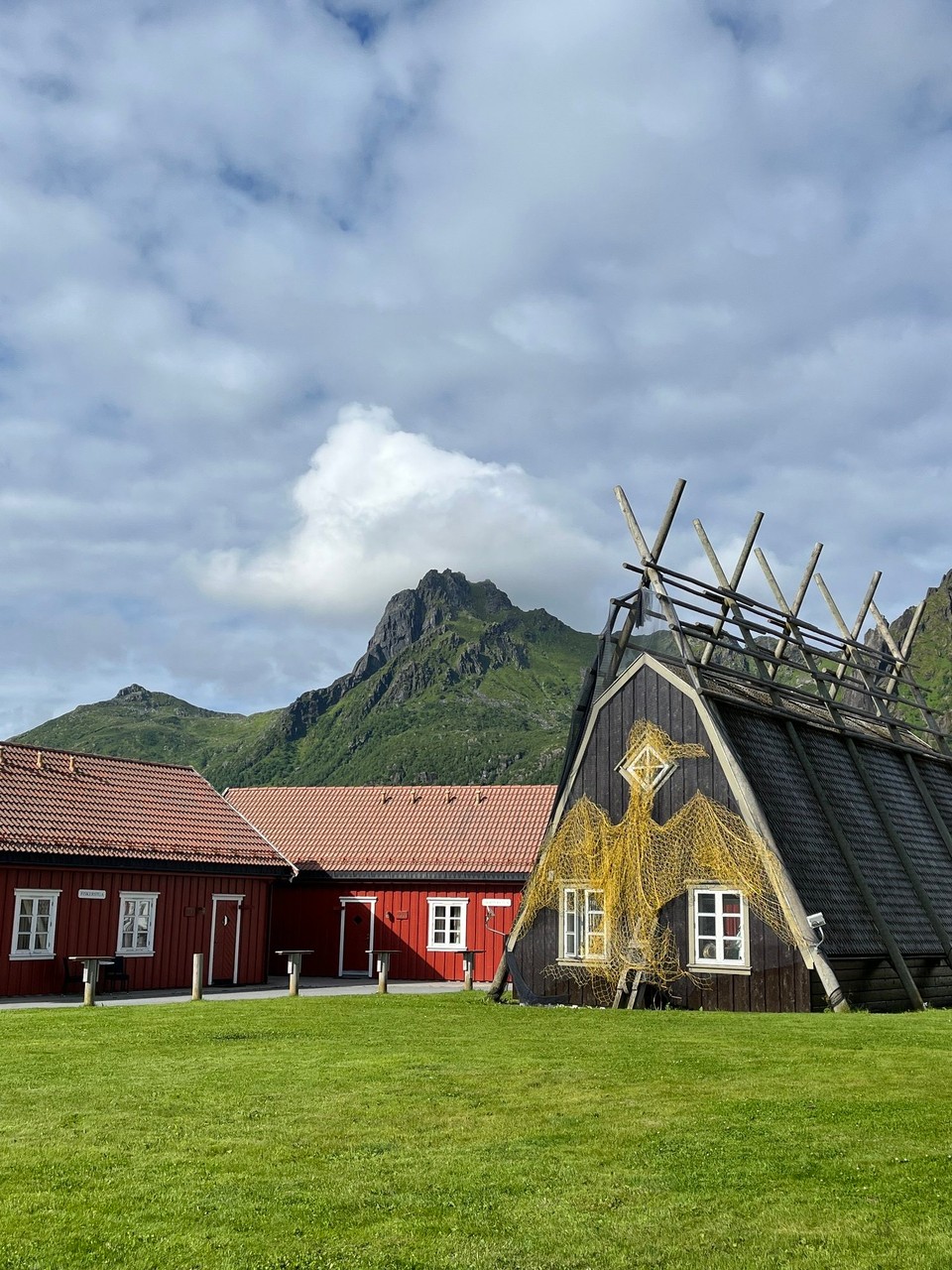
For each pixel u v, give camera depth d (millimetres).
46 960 30297
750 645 27203
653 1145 10062
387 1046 15875
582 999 23859
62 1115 11430
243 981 35250
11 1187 9062
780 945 21688
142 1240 7984
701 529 28078
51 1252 7789
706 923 22828
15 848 29531
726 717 24047
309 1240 7977
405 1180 9195
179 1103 11930
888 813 27109
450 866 38594
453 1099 11945
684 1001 22531
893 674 33438
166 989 32594
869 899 23719
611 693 24875
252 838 36781
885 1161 9461
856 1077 12852
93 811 33469
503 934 37812
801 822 23859
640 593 25359
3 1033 18172
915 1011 21141
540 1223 8250
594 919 24438
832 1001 20766
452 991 31078
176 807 36219
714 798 23078
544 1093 12188
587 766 24953
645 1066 13766
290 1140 10367
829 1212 8375
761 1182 9023
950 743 33750
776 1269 7461
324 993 29984
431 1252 7770
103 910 31859
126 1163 9680
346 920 39750
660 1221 8266
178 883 33812
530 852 38438
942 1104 11414
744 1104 11492
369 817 42750
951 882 27719
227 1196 8836
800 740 25859
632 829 23859
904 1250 7703
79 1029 18609
